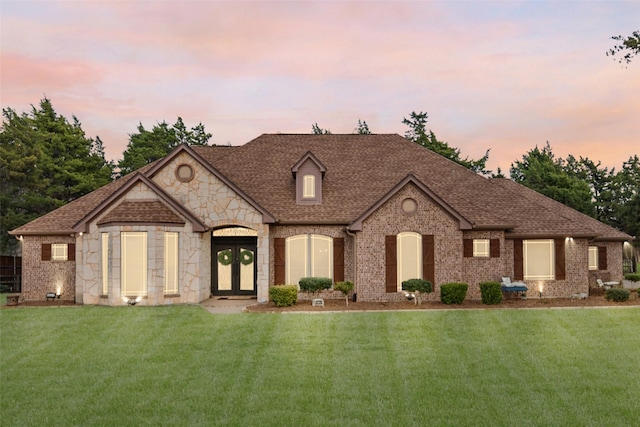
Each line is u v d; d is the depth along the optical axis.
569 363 15.02
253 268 28.12
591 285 29.80
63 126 49.75
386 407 12.15
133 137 60.97
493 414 11.73
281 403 12.36
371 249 24.75
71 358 15.71
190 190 25.48
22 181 44.66
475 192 28.56
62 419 11.58
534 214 27.53
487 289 23.58
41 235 27.23
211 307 23.42
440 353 15.95
